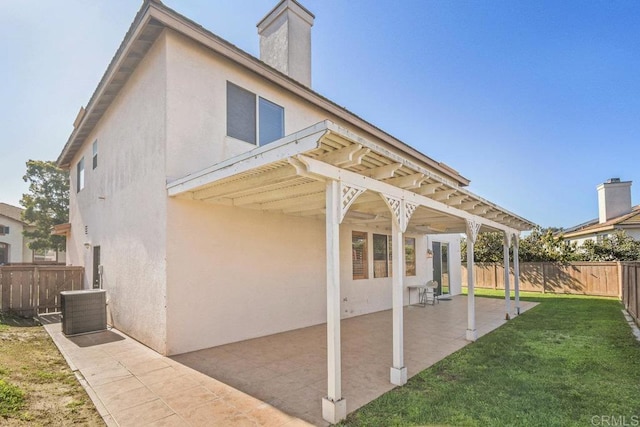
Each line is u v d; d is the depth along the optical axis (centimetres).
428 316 972
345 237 947
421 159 1298
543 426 334
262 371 490
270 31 1009
